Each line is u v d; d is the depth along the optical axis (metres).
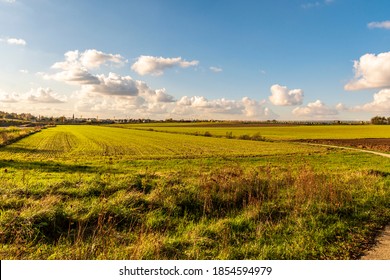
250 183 12.79
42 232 8.31
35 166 24.72
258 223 9.29
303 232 8.57
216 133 113.06
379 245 7.91
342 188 12.90
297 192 11.89
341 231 8.80
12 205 10.03
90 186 12.76
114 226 8.98
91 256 7.04
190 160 33.94
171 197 11.09
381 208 11.32
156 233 8.35
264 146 59.91
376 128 147.38
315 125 193.75
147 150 48.91
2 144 49.25
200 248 7.53
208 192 11.56
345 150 51.78
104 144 59.50
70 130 120.88
